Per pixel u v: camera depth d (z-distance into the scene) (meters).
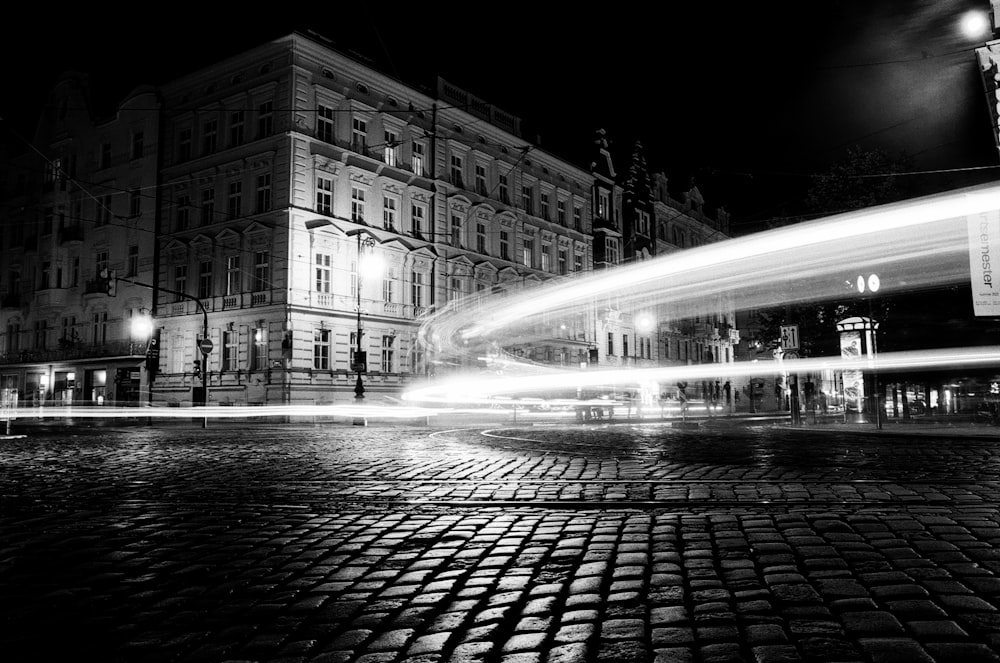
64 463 12.78
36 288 47.56
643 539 5.71
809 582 4.32
